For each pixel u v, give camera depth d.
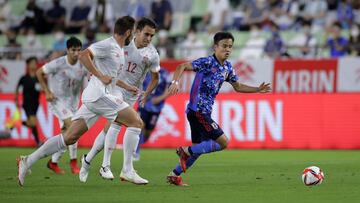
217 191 34.47
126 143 36.47
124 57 38.78
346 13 87.00
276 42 78.88
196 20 94.06
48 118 71.25
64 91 46.94
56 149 35.56
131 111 36.16
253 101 69.88
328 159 56.31
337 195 32.84
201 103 37.09
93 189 35.31
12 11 101.19
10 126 71.88
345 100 69.25
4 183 38.09
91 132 71.00
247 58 75.25
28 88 67.19
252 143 69.56
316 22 87.69
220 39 37.00
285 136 69.50
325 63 72.94
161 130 70.56
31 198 31.75
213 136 37.00
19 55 83.75
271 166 49.78
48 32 94.06
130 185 37.22
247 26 88.88
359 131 68.88
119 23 35.81
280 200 31.06
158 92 59.28
